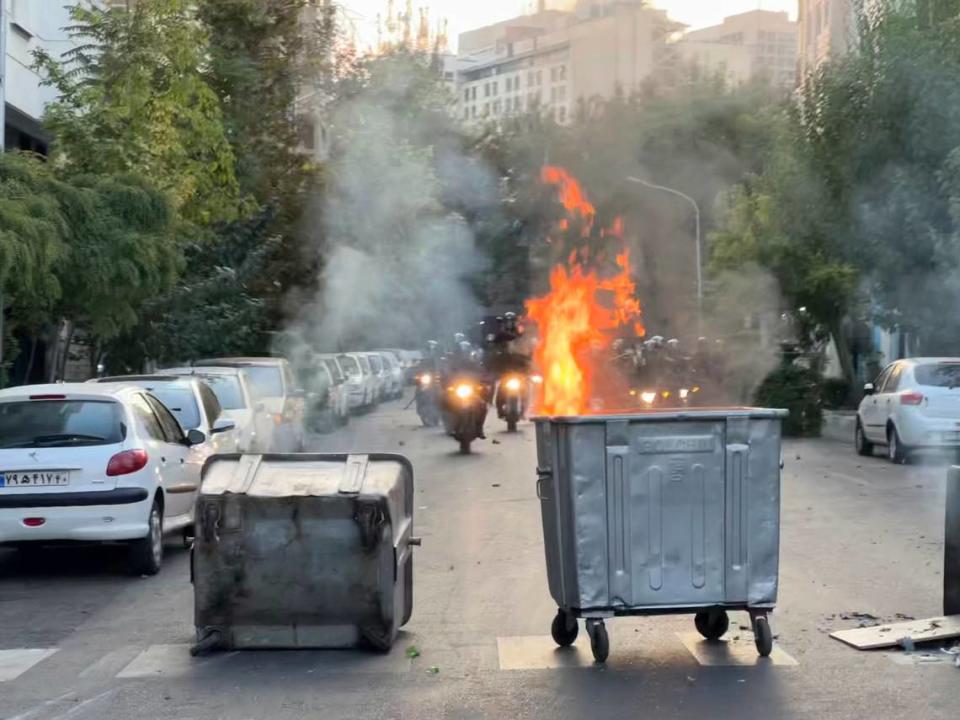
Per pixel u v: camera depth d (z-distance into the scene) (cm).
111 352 2627
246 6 3419
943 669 788
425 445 2600
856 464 2169
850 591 1034
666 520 803
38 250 1549
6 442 1161
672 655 834
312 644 853
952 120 2648
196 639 878
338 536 844
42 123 2281
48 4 2764
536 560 1202
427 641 885
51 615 1012
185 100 2445
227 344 2759
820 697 727
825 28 4538
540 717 695
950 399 2108
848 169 2878
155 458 1198
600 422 798
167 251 1875
